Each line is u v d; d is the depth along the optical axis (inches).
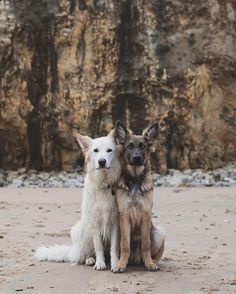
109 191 360.5
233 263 376.8
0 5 1126.4
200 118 1167.0
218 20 1196.5
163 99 1151.6
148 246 358.6
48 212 629.9
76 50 1144.8
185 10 1184.2
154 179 1051.3
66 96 1136.2
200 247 432.5
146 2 1169.4
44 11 1145.4
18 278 335.0
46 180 1059.9
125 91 1149.1
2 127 1127.0
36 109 1130.7
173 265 371.6
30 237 471.5
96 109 1141.7
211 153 1168.8
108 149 359.9
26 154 1137.4
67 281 328.5
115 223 362.9
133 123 1147.9
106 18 1149.7
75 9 1147.3
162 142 1134.4
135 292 305.1
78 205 695.7
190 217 592.7
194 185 992.9
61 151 1135.6
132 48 1160.2
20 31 1121.4
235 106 1194.6
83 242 371.6
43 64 1135.6
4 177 1083.3
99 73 1146.0
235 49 1201.4
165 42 1170.0
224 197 779.4
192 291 307.4
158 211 639.1
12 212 626.8
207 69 1175.6
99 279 333.4
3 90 1117.7
